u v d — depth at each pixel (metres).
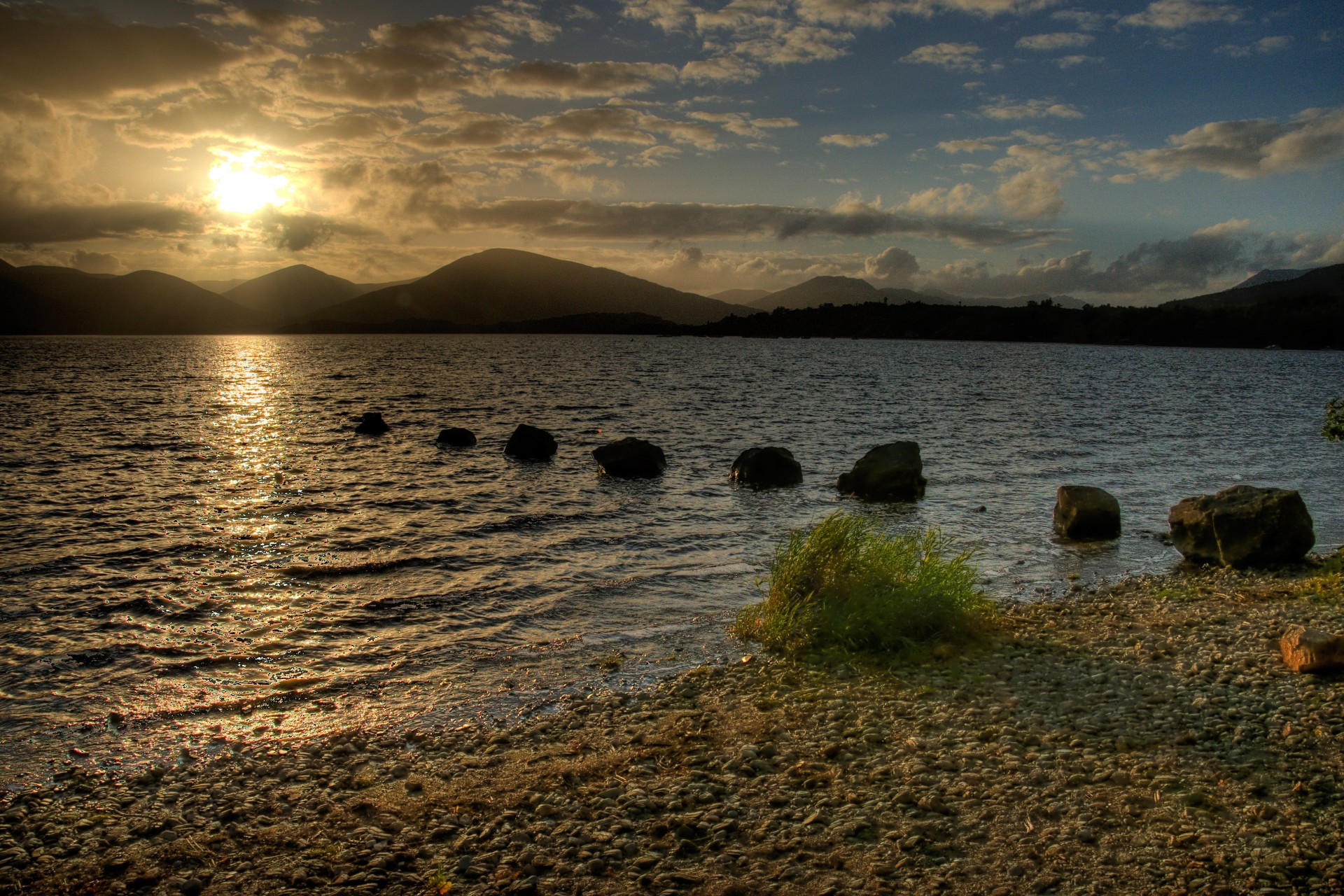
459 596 14.23
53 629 12.34
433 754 8.05
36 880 5.81
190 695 9.88
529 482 26.02
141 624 12.66
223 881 5.73
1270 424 44.62
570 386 75.75
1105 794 6.61
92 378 86.19
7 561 16.28
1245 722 7.96
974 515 21.38
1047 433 39.69
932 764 7.31
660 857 5.86
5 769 7.89
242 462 30.22
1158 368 117.62
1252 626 11.27
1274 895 5.12
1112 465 29.83
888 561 11.95
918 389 70.88
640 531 19.33
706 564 16.45
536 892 5.45
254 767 7.84
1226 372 105.62
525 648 11.65
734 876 5.58
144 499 23.00
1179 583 14.84
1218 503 16.58
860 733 8.12
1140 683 9.26
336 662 11.08
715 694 9.53
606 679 10.39
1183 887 5.27
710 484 25.91
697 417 47.38
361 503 22.62
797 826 6.26
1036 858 5.71
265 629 12.43
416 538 18.58
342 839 6.29
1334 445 35.59
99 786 7.47
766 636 11.52
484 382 83.44
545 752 7.96
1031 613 12.78
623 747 8.02
